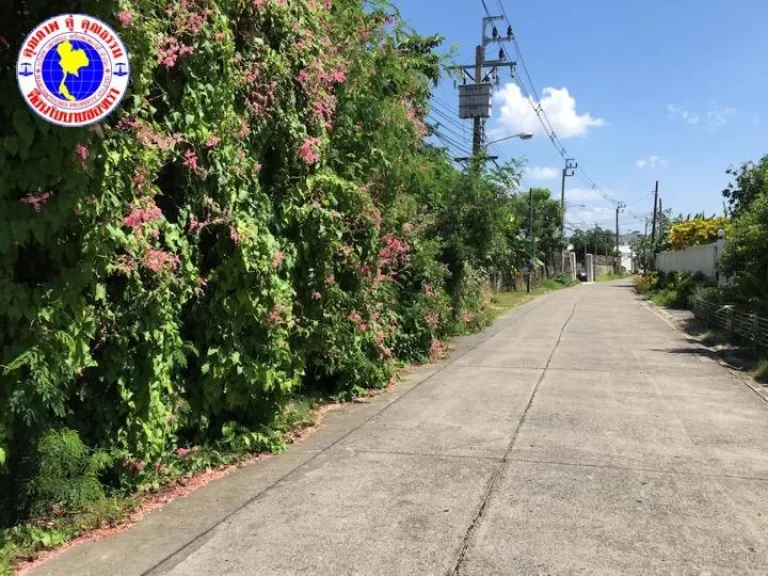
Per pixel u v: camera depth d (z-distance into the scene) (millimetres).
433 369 11422
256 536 4363
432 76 12820
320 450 6371
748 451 6203
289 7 6520
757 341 12047
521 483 5324
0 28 3959
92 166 4137
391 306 10773
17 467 4332
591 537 4289
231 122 5707
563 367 11328
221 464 5816
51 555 4105
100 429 4871
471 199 17016
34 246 4262
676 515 4648
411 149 10594
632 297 36250
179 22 5066
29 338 4113
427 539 4285
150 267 4793
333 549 4156
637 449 6270
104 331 4703
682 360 12031
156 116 5160
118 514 4633
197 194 5535
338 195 7711
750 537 4281
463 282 17344
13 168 3895
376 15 9094
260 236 5965
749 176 22609
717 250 25078
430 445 6488
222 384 5945
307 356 8148
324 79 7312
